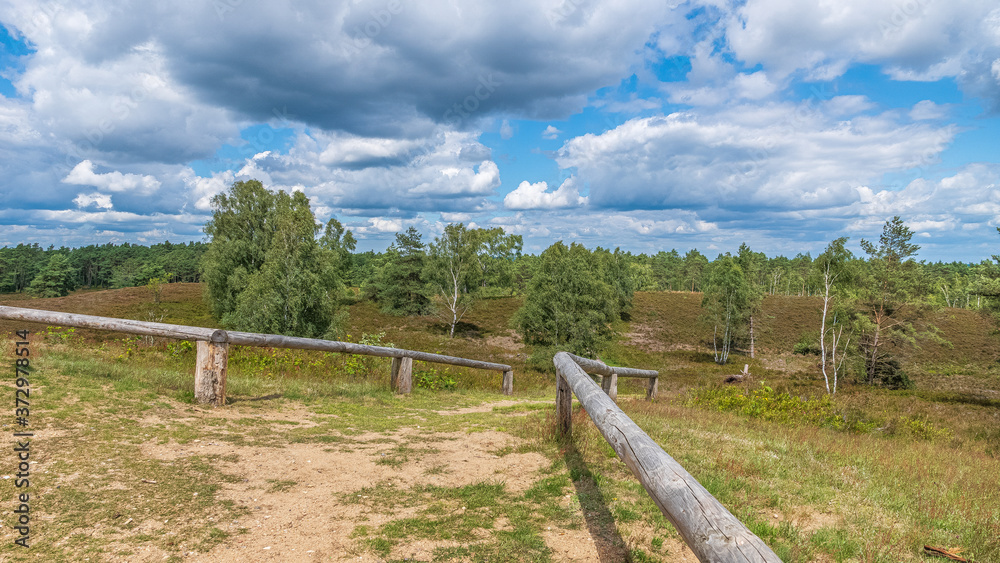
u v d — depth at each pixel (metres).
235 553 2.49
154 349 10.39
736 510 3.46
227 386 6.95
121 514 2.77
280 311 26.33
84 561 2.25
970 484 4.87
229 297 33.66
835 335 36.66
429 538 2.81
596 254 51.72
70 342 9.03
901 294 32.53
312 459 4.20
